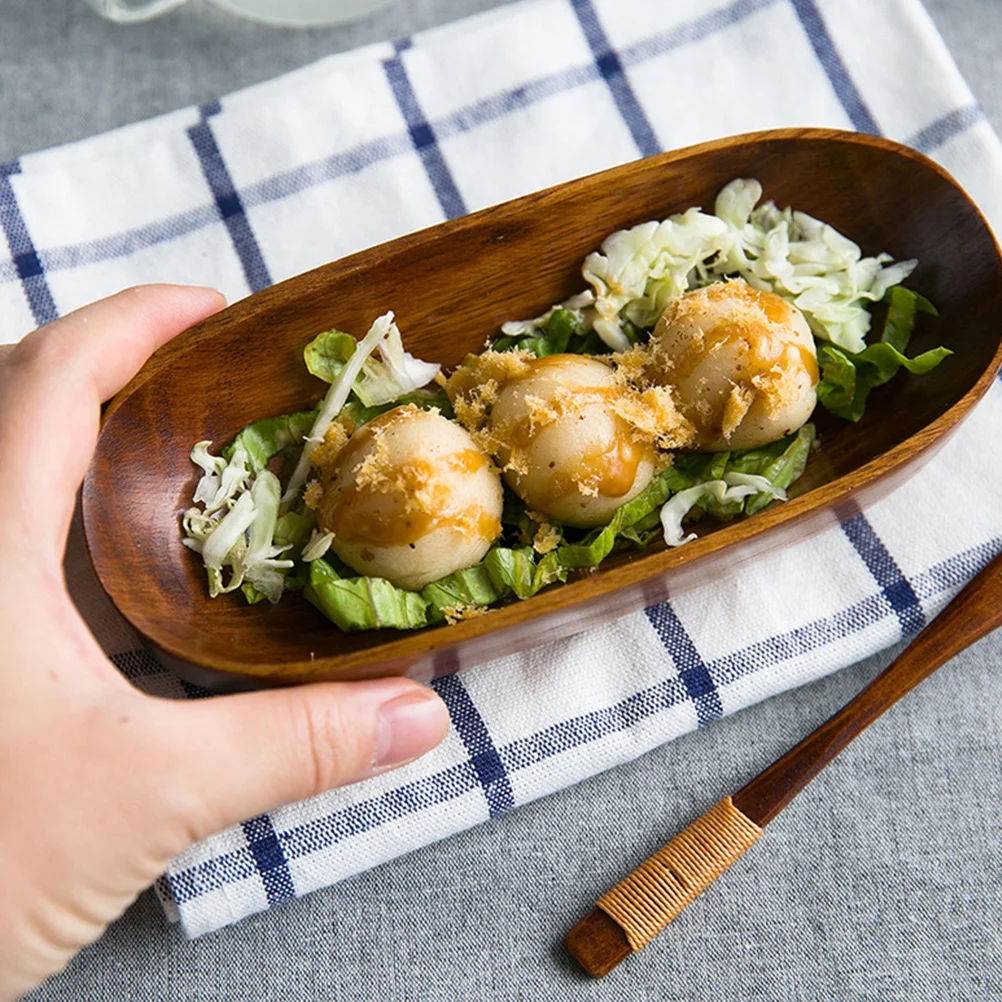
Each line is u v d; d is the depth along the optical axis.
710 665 0.61
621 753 0.61
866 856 0.61
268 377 0.59
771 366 0.57
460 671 0.61
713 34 0.66
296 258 0.65
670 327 0.58
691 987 0.61
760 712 0.62
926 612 0.62
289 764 0.55
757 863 0.61
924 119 0.65
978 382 0.57
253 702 0.55
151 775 0.54
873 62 0.66
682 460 0.59
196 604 0.58
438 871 0.61
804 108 0.66
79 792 0.54
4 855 0.54
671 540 0.59
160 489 0.58
